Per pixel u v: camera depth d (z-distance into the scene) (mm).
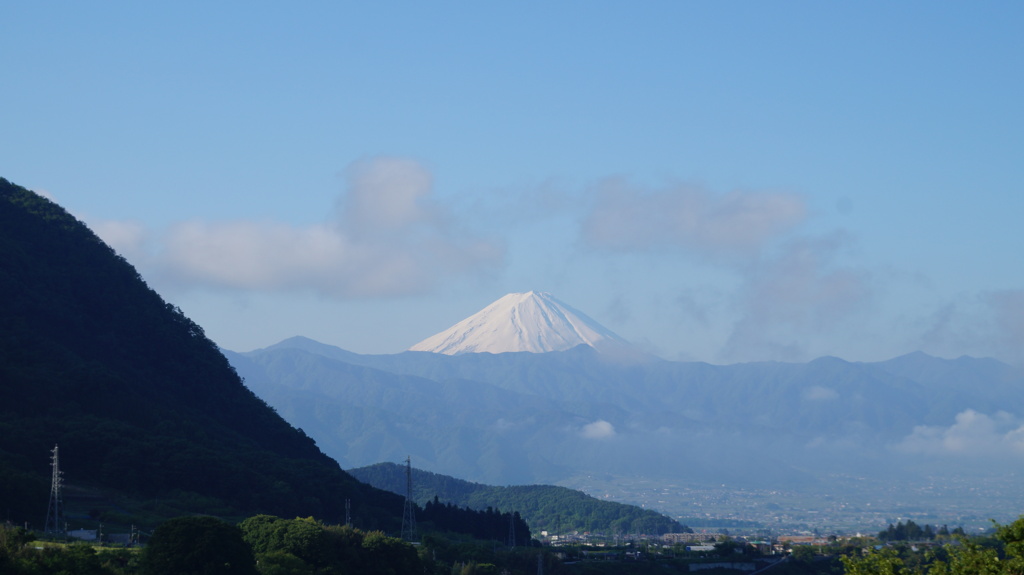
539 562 196250
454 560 186375
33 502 164375
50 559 117500
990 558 69500
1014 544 69312
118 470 199125
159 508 186500
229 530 128000
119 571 122125
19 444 192875
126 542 155125
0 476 163500
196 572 122188
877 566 74000
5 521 152250
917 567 76438
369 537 157125
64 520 163625
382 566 153500
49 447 198125
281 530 146250
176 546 123500
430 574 165750
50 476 187750
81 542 139375
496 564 193000
